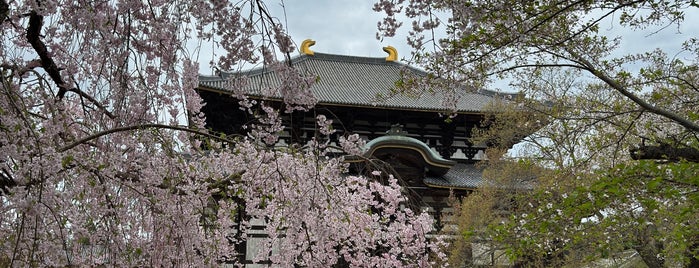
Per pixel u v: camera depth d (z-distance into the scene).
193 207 7.66
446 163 26.34
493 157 24.22
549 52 9.52
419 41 8.64
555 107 16.03
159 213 7.05
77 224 6.01
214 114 27.44
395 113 31.56
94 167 6.37
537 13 8.23
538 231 10.88
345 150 8.52
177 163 7.25
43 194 5.59
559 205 10.05
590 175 13.93
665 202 11.44
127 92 6.61
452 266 20.70
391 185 12.30
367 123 32.19
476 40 8.48
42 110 7.14
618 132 14.77
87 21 6.02
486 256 20.62
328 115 31.12
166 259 7.29
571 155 15.69
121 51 6.29
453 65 9.02
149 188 7.00
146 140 6.73
